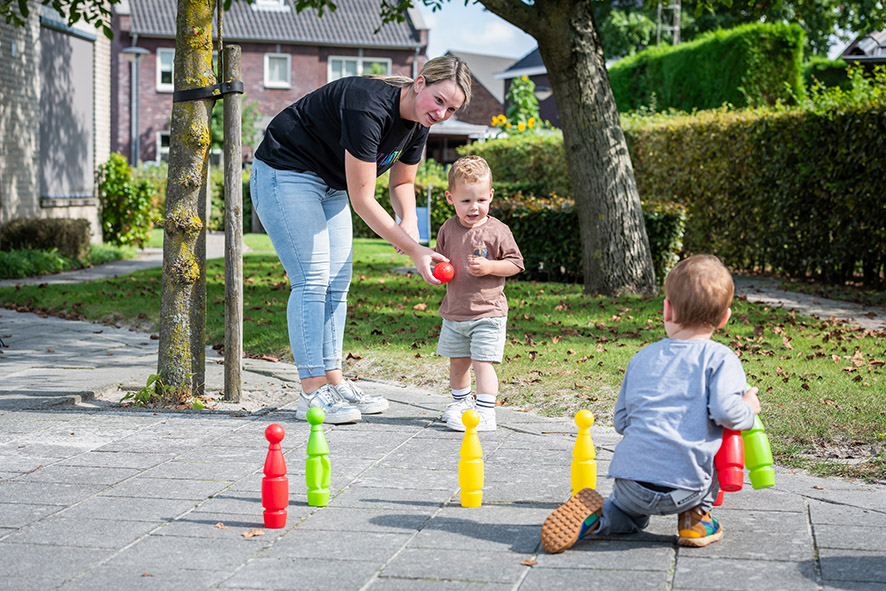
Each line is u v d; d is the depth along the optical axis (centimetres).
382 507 350
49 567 286
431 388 595
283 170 489
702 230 1471
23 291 1109
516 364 643
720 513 343
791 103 2067
